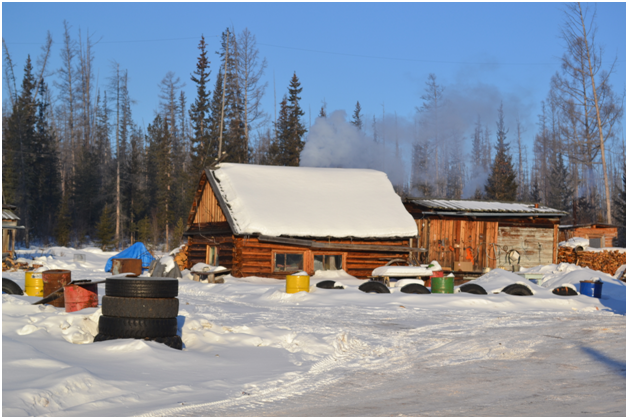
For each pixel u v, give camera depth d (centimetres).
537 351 1070
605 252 3294
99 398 691
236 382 809
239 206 2848
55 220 6494
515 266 3297
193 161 6888
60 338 966
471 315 1606
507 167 6962
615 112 5256
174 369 851
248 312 1565
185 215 6506
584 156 5638
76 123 8144
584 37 5250
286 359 969
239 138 6912
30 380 700
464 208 3184
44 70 6769
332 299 1888
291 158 7312
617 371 885
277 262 2791
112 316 983
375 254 2953
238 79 6869
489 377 860
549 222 3394
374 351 1081
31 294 1708
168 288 1002
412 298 1898
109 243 5584
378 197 3247
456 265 3159
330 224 2862
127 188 7025
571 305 1956
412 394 760
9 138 6159
